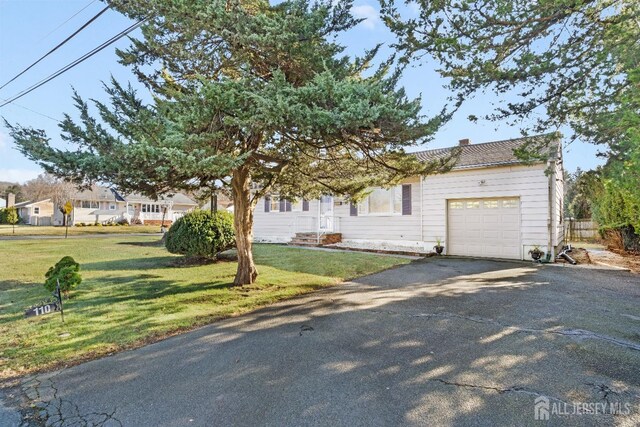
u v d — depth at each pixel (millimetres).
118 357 3609
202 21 4609
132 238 20000
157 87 6250
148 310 5266
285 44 4855
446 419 2404
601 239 15797
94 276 8008
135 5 4973
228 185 7238
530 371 3102
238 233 7145
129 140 4727
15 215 36344
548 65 4680
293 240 16047
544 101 5238
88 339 4105
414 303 5480
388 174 7199
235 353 3611
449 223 12234
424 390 2795
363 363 3311
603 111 4980
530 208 10547
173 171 4754
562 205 13461
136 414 2549
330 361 3365
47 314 5070
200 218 10070
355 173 7488
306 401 2664
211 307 5434
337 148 6199
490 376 3018
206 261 10375
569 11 4086
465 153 13195
